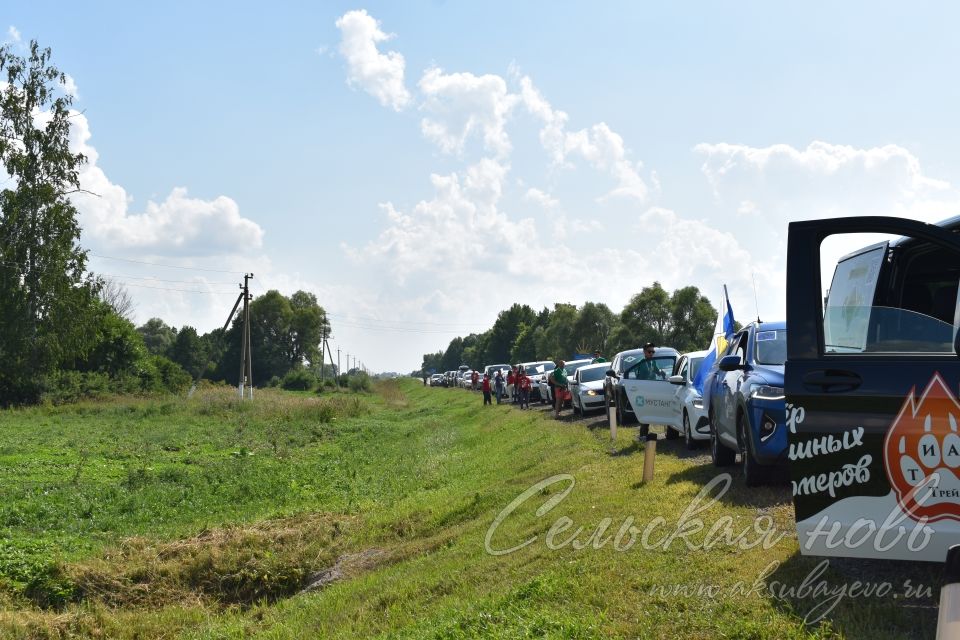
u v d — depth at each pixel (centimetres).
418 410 5350
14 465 2338
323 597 1125
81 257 5216
